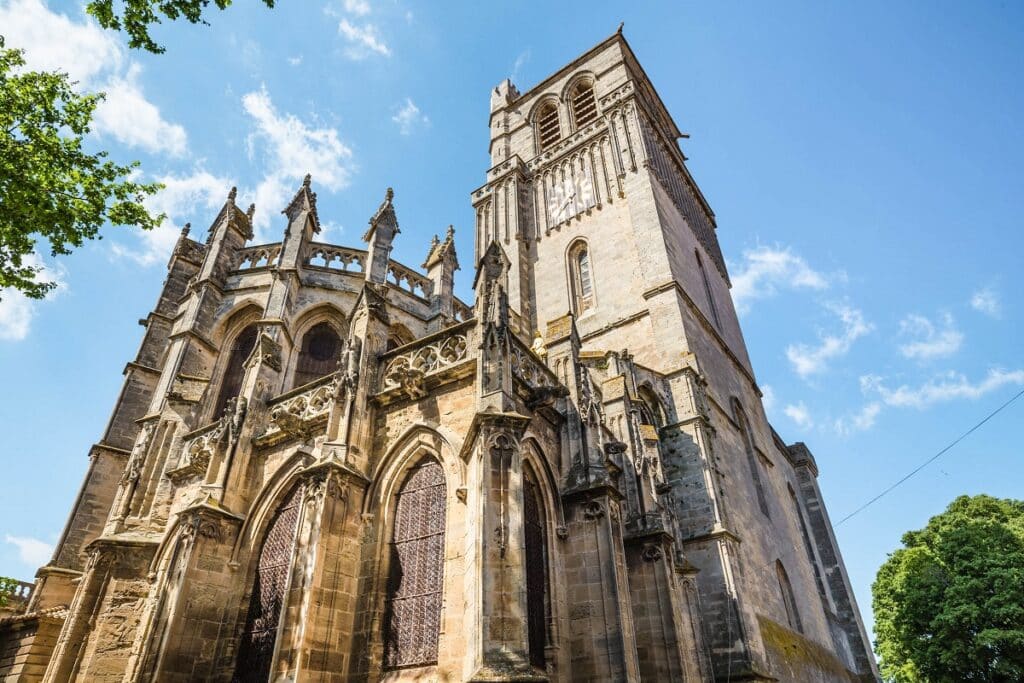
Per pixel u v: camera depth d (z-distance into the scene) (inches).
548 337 933.2
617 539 742.5
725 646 1066.1
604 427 915.4
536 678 505.0
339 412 772.6
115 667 816.9
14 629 970.1
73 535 1140.5
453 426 721.0
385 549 701.9
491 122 2632.9
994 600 1706.4
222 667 727.7
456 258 1616.6
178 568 754.8
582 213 1959.9
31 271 732.7
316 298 1362.0
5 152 677.3
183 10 618.2
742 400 1796.3
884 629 2544.3
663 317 1544.0
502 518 584.4
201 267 1445.6
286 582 719.1
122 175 758.5
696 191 2367.1
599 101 2230.6
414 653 624.4
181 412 1103.6
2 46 702.5
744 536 1334.9
